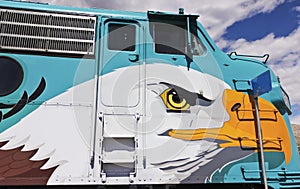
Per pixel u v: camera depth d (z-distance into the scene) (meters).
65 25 3.94
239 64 4.38
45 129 3.48
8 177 3.26
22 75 3.62
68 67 3.76
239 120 4.05
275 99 4.32
